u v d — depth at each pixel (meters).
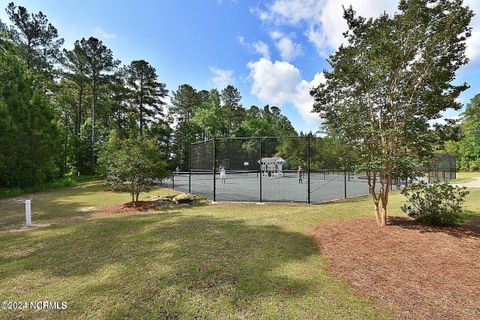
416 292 3.17
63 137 25.42
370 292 3.18
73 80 29.36
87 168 30.17
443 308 2.82
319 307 2.86
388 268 3.85
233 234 5.90
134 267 4.05
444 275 3.61
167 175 11.76
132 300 3.05
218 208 9.60
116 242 5.45
